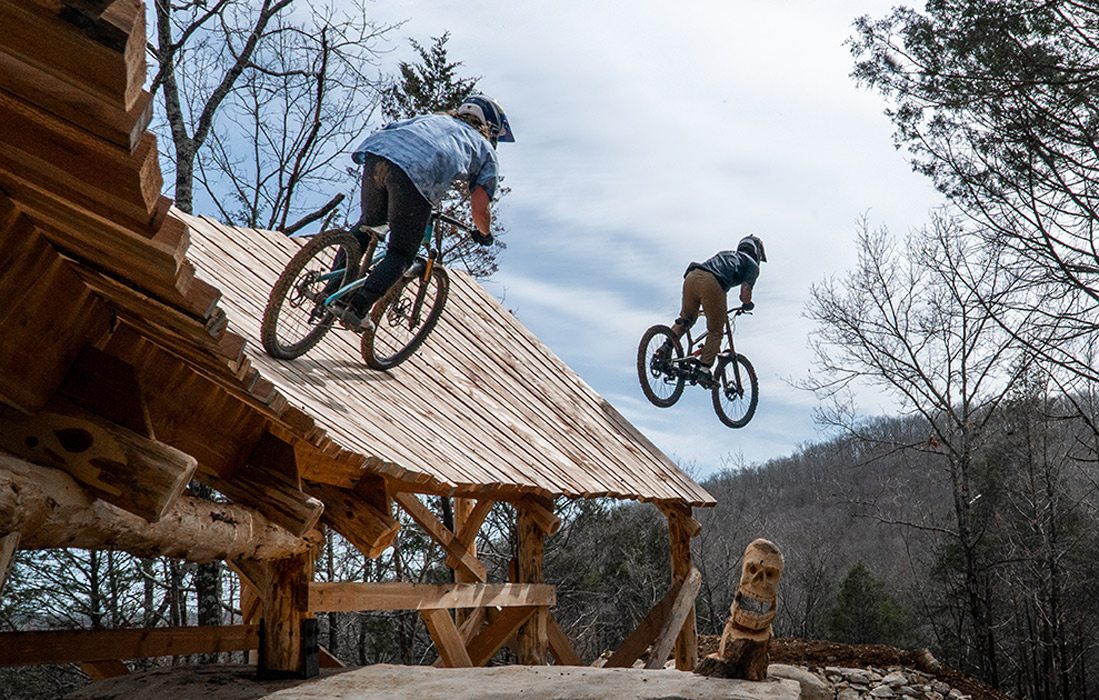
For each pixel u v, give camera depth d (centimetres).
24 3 166
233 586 1588
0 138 232
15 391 312
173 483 318
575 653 916
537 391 967
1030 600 3066
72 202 249
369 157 643
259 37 1521
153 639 523
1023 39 1725
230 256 789
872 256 2506
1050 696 3098
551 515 805
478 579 770
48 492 299
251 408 441
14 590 1427
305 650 478
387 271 631
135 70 182
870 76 1834
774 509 5466
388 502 549
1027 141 1689
